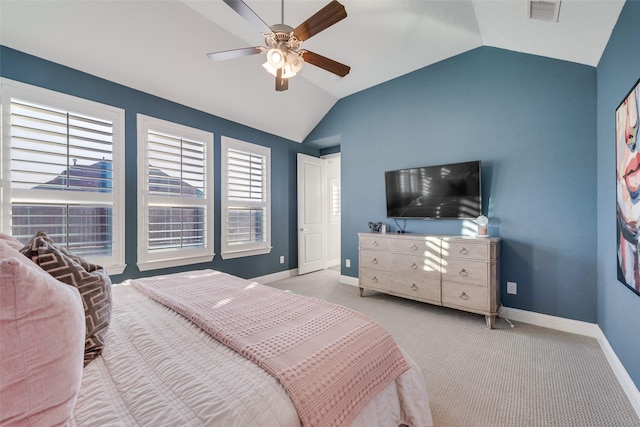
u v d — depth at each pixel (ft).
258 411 2.43
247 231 13.58
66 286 2.42
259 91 12.15
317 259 17.37
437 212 10.84
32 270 2.07
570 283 8.41
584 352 7.11
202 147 11.70
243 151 13.32
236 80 11.18
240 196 13.21
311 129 15.85
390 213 12.25
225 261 12.65
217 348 3.51
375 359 3.73
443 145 10.96
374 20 8.59
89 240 8.71
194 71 10.09
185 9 8.20
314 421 2.65
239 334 3.74
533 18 6.96
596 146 7.97
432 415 4.93
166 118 10.51
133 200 9.62
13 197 7.38
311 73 11.94
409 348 7.43
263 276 14.35
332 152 17.49
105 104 8.95
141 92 9.82
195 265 11.52
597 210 7.91
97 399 2.61
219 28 9.05
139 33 8.29
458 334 8.25
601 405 5.15
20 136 7.45
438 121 11.10
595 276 8.01
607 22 6.13
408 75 11.98
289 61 6.72
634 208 4.97
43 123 7.82
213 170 12.05
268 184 14.53
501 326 8.83
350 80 12.63
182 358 3.26
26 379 1.87
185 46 9.19
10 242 4.13
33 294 1.97
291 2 7.75
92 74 8.67
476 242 8.84
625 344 5.70
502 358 6.88
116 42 8.24
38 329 1.96
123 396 2.68
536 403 5.22
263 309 4.71
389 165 12.62
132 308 4.91
